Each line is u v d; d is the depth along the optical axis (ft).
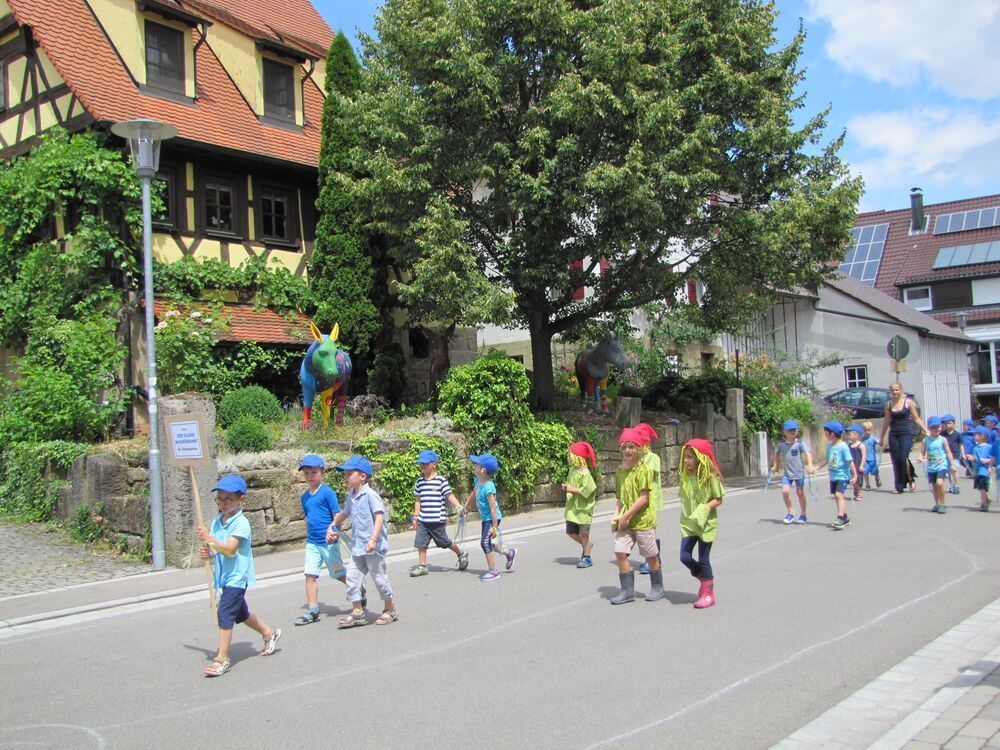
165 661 22.18
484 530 31.24
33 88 57.88
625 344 78.79
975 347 149.07
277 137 66.44
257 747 15.78
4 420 49.11
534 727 16.19
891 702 16.96
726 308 64.03
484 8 51.11
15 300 54.85
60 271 53.57
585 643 21.90
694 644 21.47
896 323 109.70
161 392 54.08
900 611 24.25
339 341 62.80
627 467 26.68
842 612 24.26
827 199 56.08
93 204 53.21
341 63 63.72
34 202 53.62
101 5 57.98
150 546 36.63
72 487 42.16
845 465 39.78
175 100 60.08
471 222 56.54
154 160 37.06
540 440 52.11
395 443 44.57
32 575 34.35
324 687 19.25
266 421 52.01
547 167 49.70
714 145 54.29
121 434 51.83
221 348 57.47
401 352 66.28
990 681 17.72
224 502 21.11
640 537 26.27
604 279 59.26
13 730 17.29
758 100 54.70
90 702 18.97
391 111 52.95
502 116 54.08
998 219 157.17
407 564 35.60
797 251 58.39
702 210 57.98
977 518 42.24
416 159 53.16
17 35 58.65
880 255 165.17
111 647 23.97
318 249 64.03
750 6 58.18
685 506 25.71
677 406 70.28
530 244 54.34
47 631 26.43
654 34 53.72
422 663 20.76
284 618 26.48
